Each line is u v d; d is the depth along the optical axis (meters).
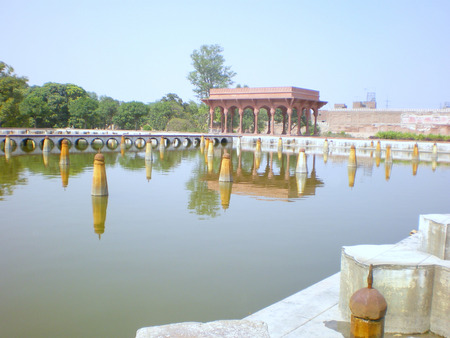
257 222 9.45
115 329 4.74
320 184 15.47
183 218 9.71
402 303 3.93
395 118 48.28
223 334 2.14
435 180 16.91
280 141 31.67
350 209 11.01
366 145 34.34
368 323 3.07
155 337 2.12
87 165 20.36
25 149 29.83
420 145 32.66
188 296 5.59
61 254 7.16
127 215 9.95
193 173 18.03
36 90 63.41
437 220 4.20
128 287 5.86
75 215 9.88
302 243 7.91
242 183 15.42
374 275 3.84
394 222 9.68
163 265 6.69
